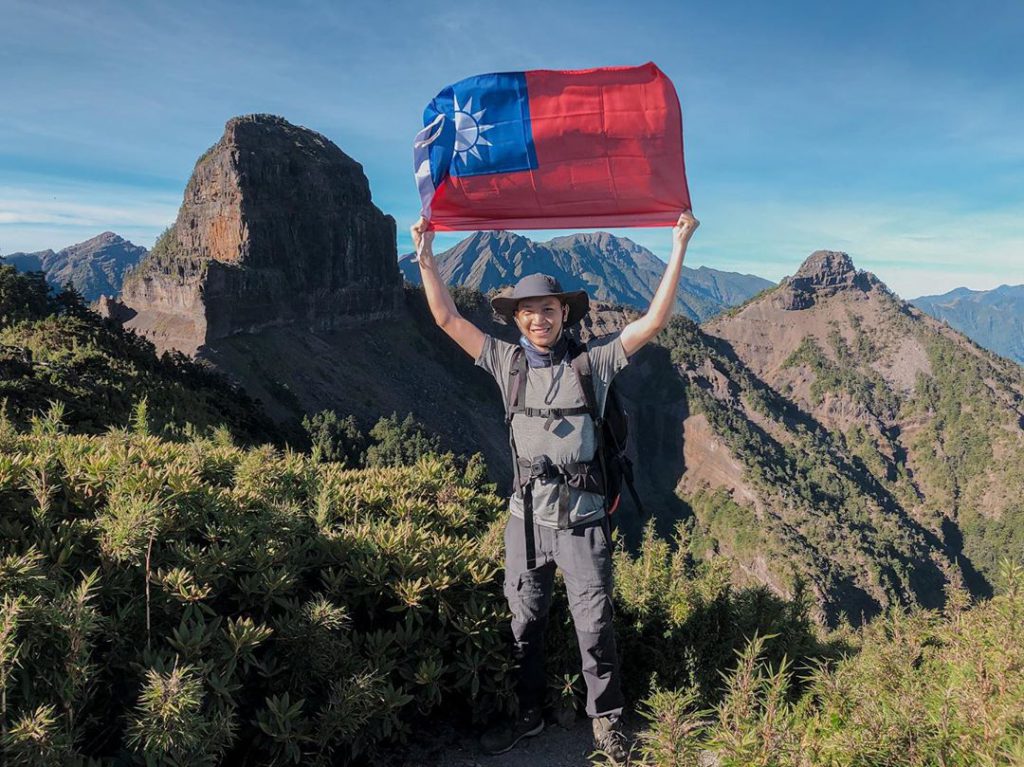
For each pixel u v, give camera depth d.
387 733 3.33
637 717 4.24
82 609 2.39
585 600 3.45
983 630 3.12
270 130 190.00
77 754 2.28
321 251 180.75
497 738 3.74
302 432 81.06
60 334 38.19
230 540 3.54
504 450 178.12
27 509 3.37
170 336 143.88
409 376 185.50
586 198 3.54
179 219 182.00
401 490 5.47
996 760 2.18
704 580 4.79
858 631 5.96
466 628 3.78
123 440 5.10
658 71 3.27
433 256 3.75
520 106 3.40
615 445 3.54
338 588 3.72
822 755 2.39
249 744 3.01
